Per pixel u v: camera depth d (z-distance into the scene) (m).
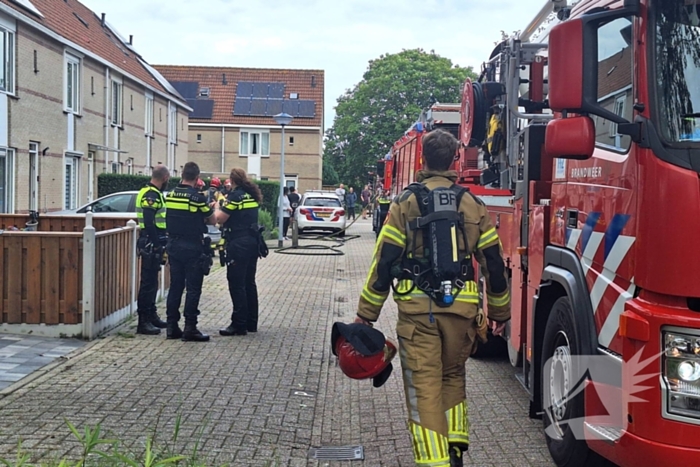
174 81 59.75
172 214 8.80
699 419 3.58
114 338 8.81
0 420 5.71
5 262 8.48
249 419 6.06
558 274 5.00
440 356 4.39
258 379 7.29
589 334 4.47
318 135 57.06
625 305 3.92
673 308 3.68
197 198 8.76
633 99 3.99
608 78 4.37
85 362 7.61
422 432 4.25
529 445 5.57
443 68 56.28
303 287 14.52
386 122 55.47
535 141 6.11
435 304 4.30
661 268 3.68
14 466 4.31
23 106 23.94
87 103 29.52
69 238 8.48
